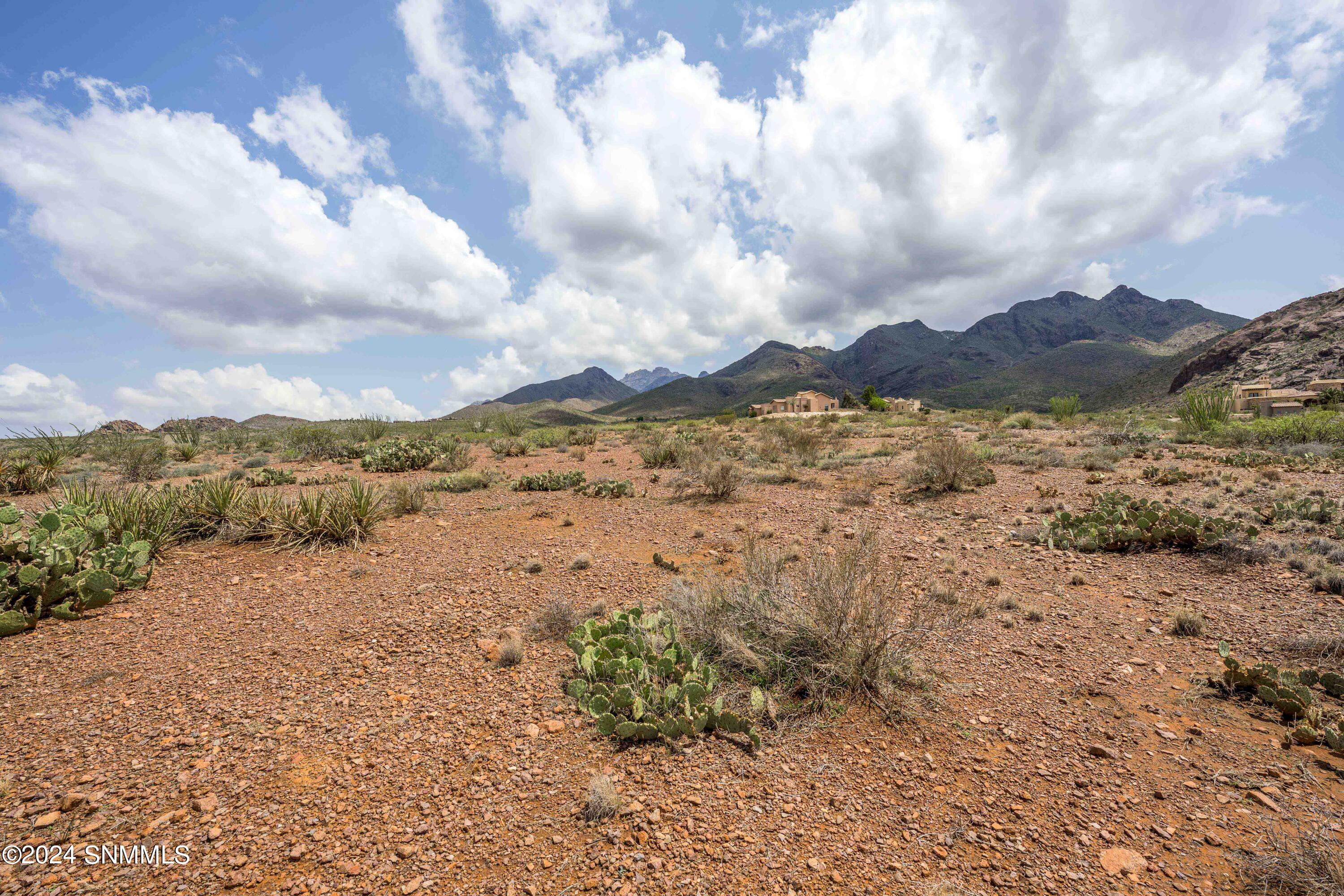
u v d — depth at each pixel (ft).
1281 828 8.27
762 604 14.30
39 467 40.27
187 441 67.26
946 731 10.99
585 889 7.39
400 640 14.80
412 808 8.83
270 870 7.61
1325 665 12.74
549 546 23.59
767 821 8.68
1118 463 40.45
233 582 19.13
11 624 14.71
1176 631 14.99
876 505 29.86
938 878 7.63
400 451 48.91
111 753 9.96
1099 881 7.59
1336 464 34.94
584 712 11.56
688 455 44.96
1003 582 18.66
